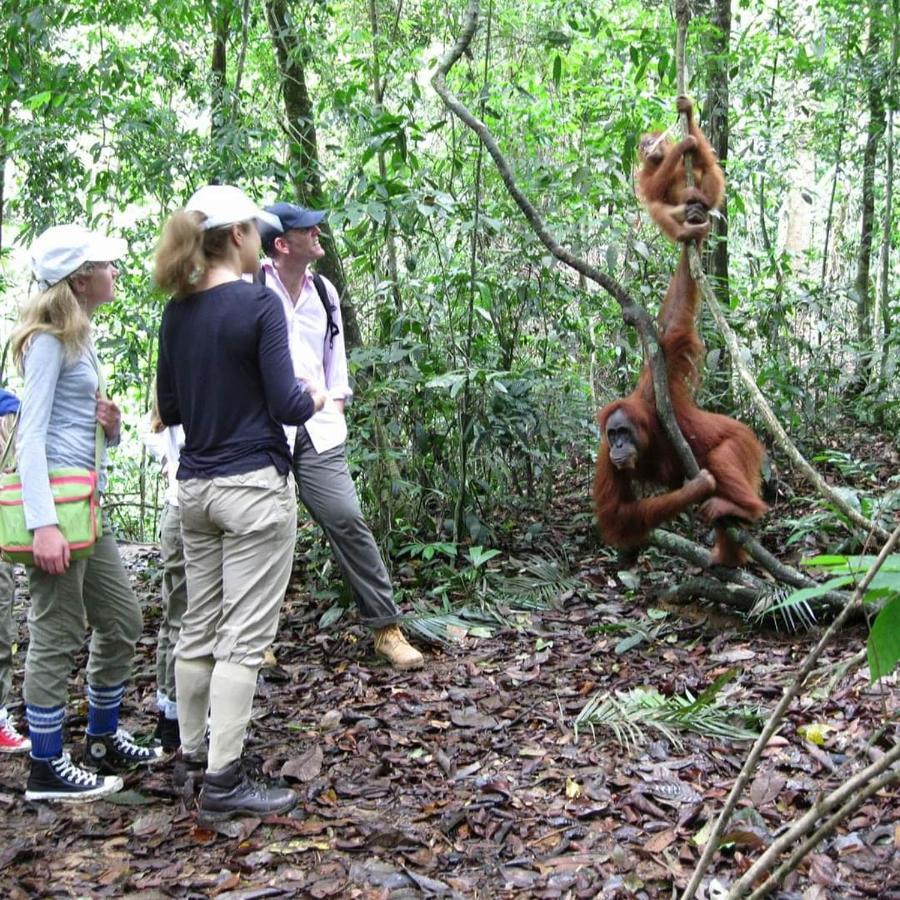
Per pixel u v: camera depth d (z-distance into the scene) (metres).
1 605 4.43
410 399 6.82
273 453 3.77
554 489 8.63
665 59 7.62
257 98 8.55
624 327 7.80
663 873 3.21
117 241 3.99
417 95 6.92
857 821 3.41
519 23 10.45
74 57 8.63
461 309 7.30
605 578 6.52
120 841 3.66
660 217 5.30
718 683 3.37
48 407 3.72
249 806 3.75
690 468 5.49
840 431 9.58
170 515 4.46
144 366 10.50
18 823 3.81
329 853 3.50
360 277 8.02
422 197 6.50
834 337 10.48
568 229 7.36
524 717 4.55
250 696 3.80
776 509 7.38
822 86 10.50
